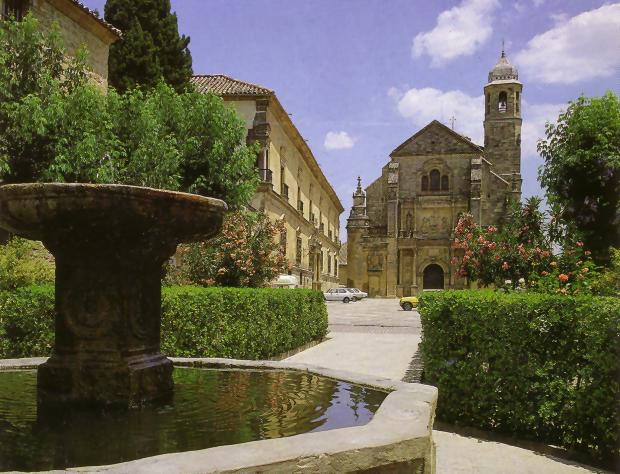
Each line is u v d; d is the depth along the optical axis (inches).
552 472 232.2
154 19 1133.7
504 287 520.1
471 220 587.2
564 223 555.2
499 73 2655.0
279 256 791.7
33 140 601.9
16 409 183.2
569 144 629.3
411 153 2470.5
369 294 2502.5
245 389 220.8
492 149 2618.1
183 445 144.3
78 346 180.9
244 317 474.6
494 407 287.3
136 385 178.9
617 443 242.8
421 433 140.5
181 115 808.9
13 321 408.8
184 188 798.5
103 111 646.5
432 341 318.7
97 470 110.7
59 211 169.0
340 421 171.0
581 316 260.2
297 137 1617.9
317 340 740.0
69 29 817.5
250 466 114.4
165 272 722.8
